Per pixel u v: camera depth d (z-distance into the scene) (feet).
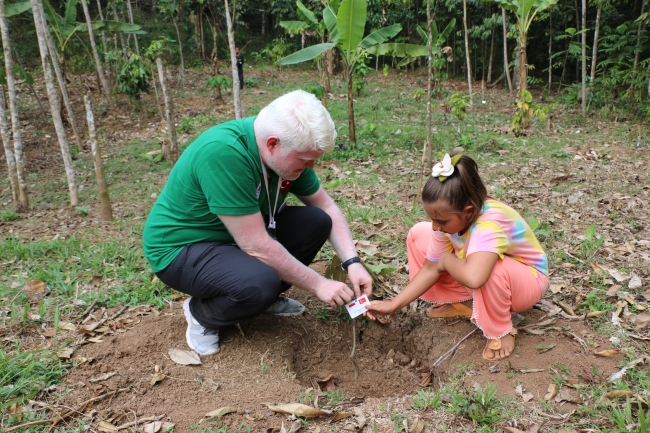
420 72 54.80
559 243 12.37
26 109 37.60
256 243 7.67
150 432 6.80
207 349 8.55
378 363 9.23
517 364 7.88
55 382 7.82
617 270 10.70
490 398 7.11
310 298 10.67
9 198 20.76
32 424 6.90
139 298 10.39
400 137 26.35
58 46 34.47
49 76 17.54
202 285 7.97
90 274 11.71
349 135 24.68
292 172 7.62
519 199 16.16
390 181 19.27
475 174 7.25
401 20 53.06
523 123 26.89
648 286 10.02
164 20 56.13
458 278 7.67
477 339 8.66
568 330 8.67
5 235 15.60
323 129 6.99
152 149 27.58
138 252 12.82
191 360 8.29
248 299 7.76
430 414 7.12
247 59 60.85
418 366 9.11
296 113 7.00
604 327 8.71
